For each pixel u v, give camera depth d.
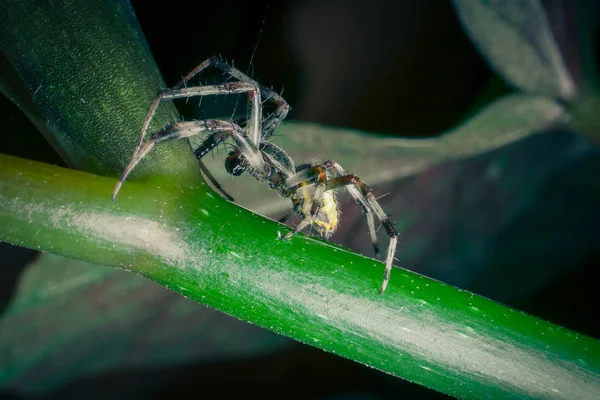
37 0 0.10
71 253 0.10
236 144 0.13
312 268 0.10
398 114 0.19
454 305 0.10
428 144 0.14
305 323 0.10
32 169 0.10
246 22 0.19
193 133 0.11
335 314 0.10
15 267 0.13
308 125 0.14
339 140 0.14
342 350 0.10
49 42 0.10
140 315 0.14
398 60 0.20
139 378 0.15
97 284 0.13
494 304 0.10
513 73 0.14
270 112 0.13
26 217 0.10
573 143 0.15
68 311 0.13
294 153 0.14
